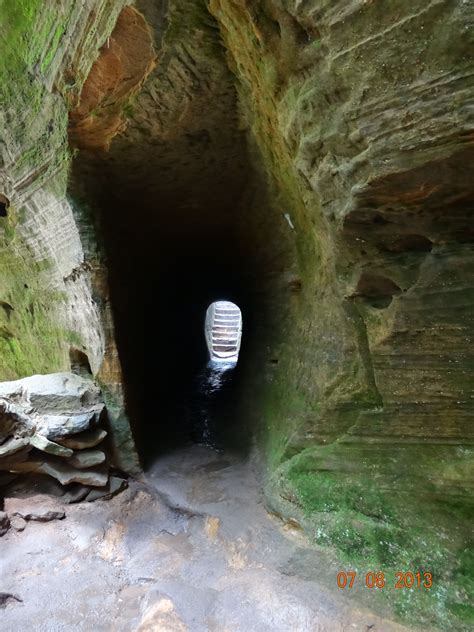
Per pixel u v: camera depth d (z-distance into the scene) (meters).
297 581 2.87
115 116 3.44
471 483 2.63
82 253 4.23
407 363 2.75
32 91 3.84
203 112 3.40
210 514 3.84
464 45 1.66
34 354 6.54
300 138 2.54
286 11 2.07
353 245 2.73
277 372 4.56
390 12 1.77
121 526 3.92
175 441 5.46
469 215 2.27
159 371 6.55
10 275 6.15
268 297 5.14
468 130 1.77
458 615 2.38
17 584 3.18
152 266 6.04
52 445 4.11
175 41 2.76
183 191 4.57
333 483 3.14
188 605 2.82
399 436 2.91
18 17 3.50
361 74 1.96
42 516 3.93
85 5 2.84
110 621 2.83
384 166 2.06
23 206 4.85
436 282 2.52
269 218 4.48
